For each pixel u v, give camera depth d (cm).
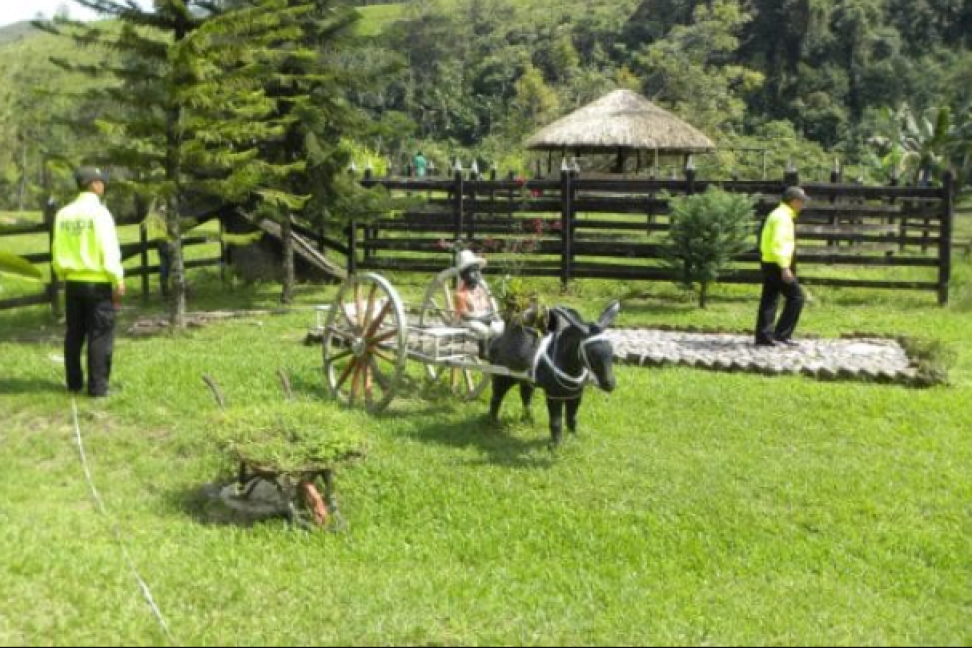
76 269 975
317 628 519
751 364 1152
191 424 903
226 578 574
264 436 667
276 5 1338
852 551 663
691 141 3225
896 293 1823
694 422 941
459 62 8744
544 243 1884
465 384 1068
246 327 1462
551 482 772
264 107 1398
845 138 7669
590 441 877
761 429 923
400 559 631
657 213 1831
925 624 558
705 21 8175
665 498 745
